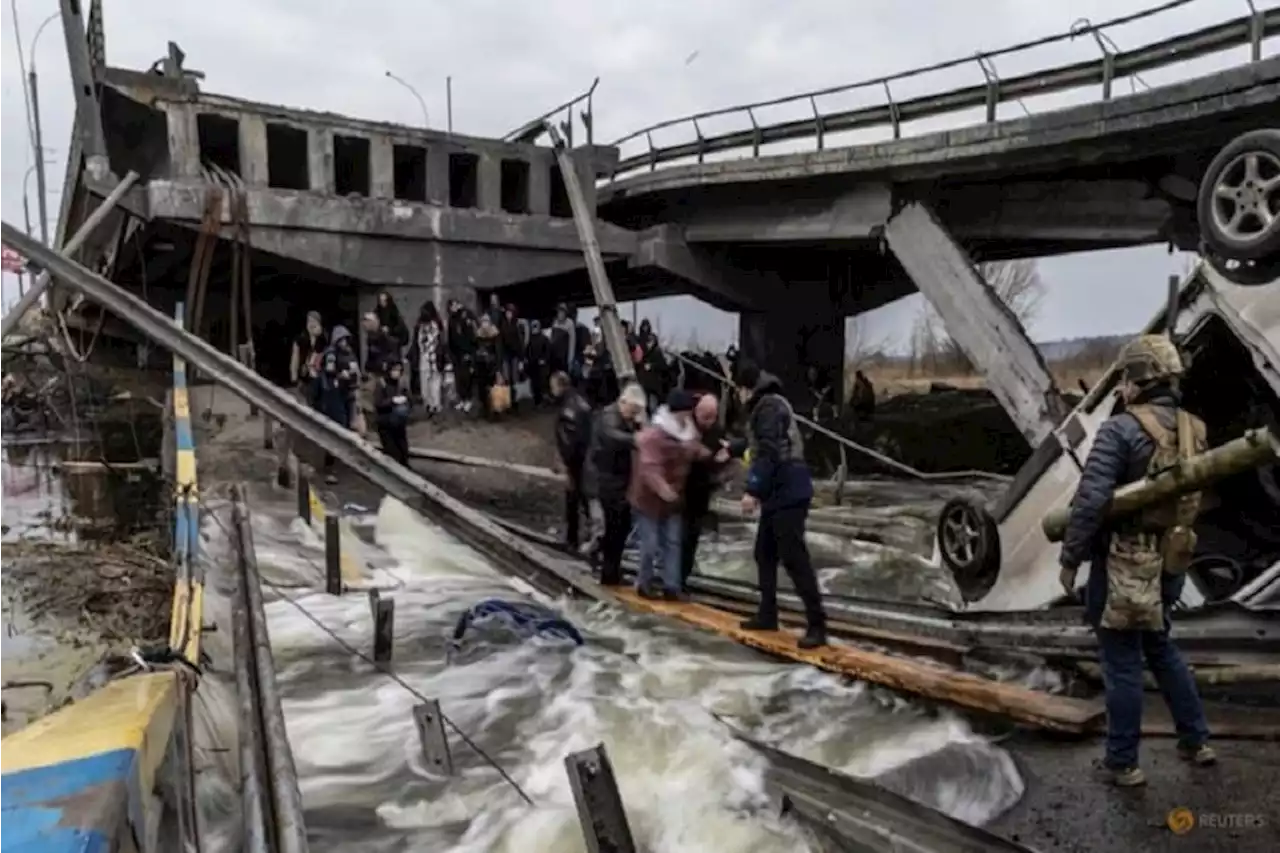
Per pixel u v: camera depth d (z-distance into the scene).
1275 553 7.31
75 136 20.11
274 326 27.33
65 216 27.03
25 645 5.92
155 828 1.97
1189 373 7.39
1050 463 7.09
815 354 26.03
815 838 3.82
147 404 18.78
